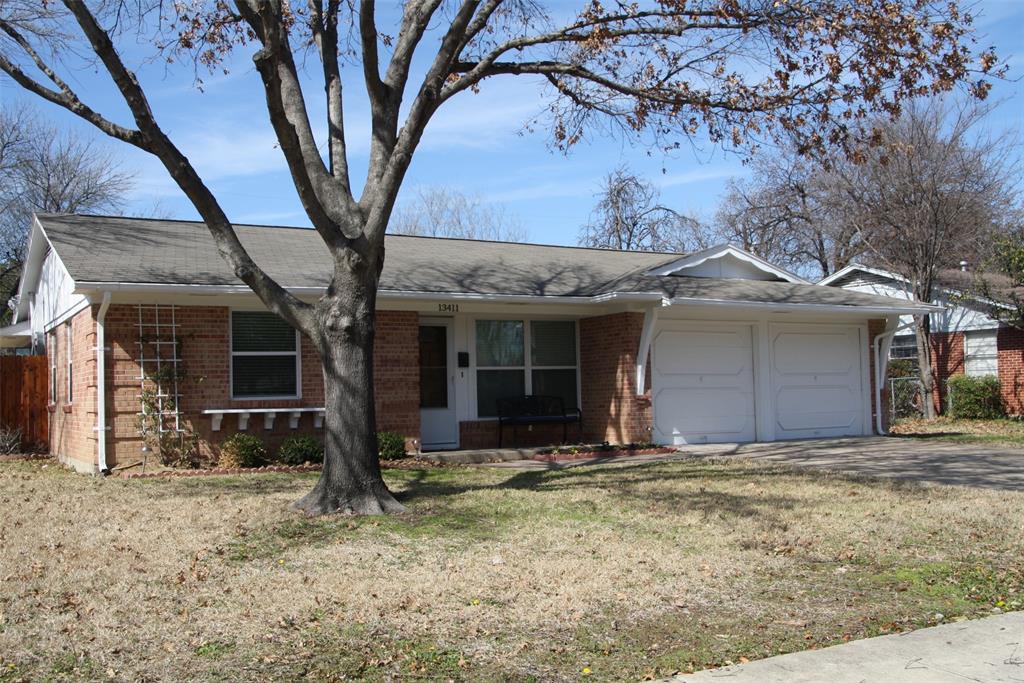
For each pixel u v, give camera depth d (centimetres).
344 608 643
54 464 1609
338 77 1096
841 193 2820
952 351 2623
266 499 1045
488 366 1739
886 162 1255
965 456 1498
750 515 958
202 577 718
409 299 1527
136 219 1712
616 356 1708
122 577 718
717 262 1883
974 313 2539
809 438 1858
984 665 545
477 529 891
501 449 1623
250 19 998
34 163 3453
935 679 522
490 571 737
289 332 1483
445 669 534
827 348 1900
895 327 1930
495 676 524
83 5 835
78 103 915
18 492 1138
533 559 776
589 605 653
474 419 1712
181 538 848
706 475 1253
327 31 1116
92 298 1345
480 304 1622
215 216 955
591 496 1064
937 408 2631
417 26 1057
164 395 1369
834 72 1140
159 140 906
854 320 1931
